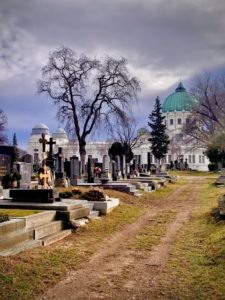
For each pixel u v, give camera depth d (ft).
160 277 24.98
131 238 37.81
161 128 305.12
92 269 26.89
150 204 69.72
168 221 48.32
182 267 27.09
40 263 26.91
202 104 209.26
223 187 106.93
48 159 63.52
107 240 36.81
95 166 144.36
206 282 23.40
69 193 54.70
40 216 36.76
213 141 195.42
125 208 58.65
